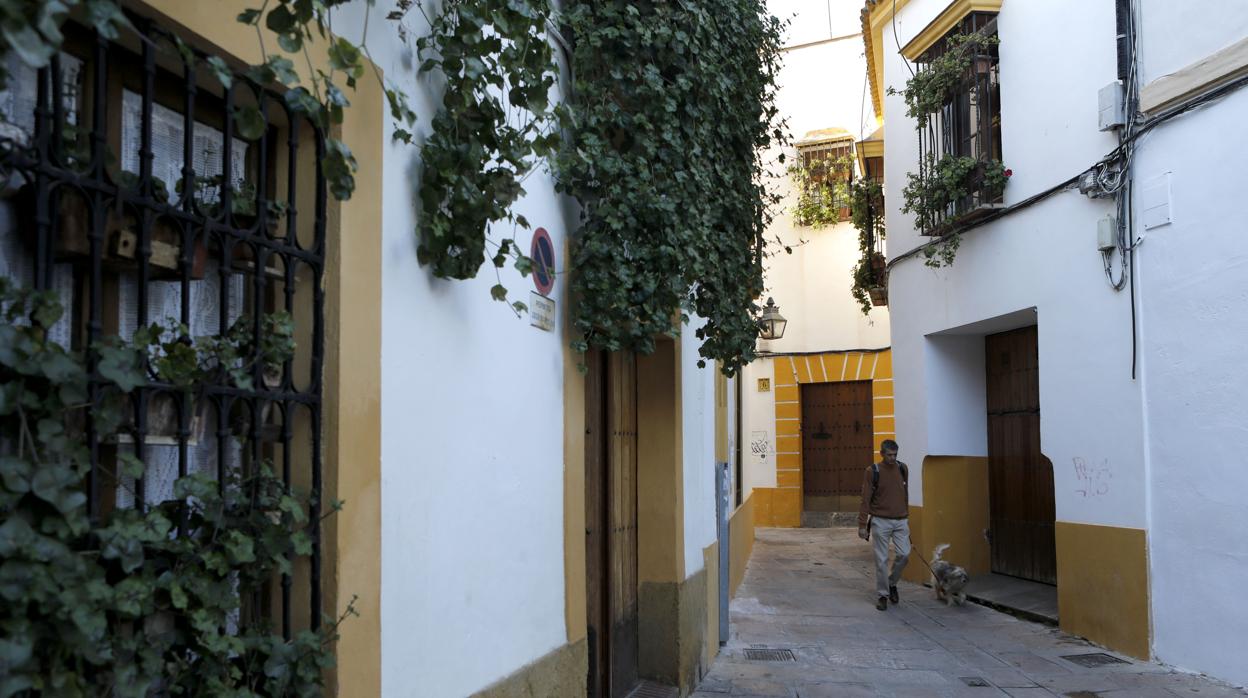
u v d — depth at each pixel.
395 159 3.12
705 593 7.86
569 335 4.77
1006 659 8.16
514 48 3.63
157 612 2.16
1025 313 10.02
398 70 3.18
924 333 12.12
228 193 2.35
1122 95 8.06
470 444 3.60
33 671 1.76
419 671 3.14
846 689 7.22
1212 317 7.12
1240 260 6.86
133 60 2.33
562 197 4.75
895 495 10.81
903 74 12.55
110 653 1.94
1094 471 8.54
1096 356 8.52
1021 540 11.49
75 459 1.87
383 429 2.97
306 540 2.50
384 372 2.99
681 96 5.21
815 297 19.91
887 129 13.18
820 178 19.84
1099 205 8.49
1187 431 7.38
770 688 7.27
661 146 5.10
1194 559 7.31
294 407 2.61
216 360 2.34
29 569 1.74
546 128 4.43
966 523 12.15
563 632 4.57
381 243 3.00
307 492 2.62
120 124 2.29
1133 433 7.99
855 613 10.50
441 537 3.33
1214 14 7.09
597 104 4.80
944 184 10.56
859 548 16.34
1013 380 11.60
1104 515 8.40
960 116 10.91
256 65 2.46
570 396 4.75
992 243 10.39
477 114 3.50
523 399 4.15
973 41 10.34
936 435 12.05
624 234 4.82
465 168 3.37
